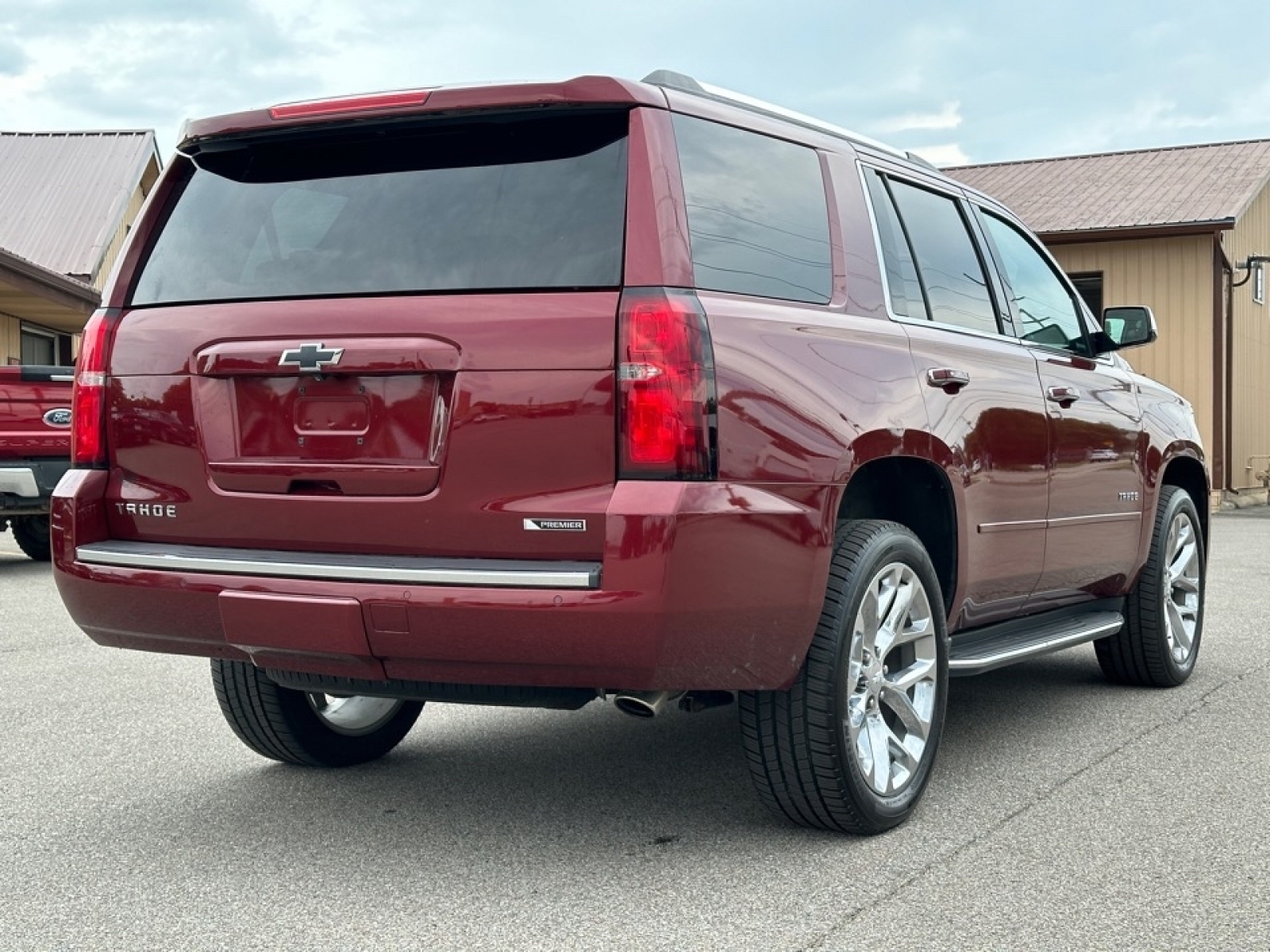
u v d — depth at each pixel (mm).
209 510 3611
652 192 3293
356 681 3615
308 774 4539
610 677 3219
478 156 3512
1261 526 16719
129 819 4023
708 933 3068
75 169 23703
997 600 4699
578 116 3424
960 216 4879
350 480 3420
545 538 3229
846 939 3025
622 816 4023
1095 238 21344
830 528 3533
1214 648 7012
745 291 3498
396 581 3281
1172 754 4750
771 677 3443
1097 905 3232
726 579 3240
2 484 10086
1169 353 21344
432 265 3428
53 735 5090
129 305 3824
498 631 3205
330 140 3678
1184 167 23797
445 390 3336
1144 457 5633
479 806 4137
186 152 3861
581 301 3250
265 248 3672
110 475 3789
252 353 3523
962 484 4215
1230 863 3543
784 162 3877
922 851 3656
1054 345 5324
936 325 4363
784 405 3430
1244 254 23656
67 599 3803
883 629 3889
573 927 3117
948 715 5449
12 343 19109
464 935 3074
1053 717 5383
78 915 3234
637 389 3168
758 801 4172
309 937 3078
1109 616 5523
